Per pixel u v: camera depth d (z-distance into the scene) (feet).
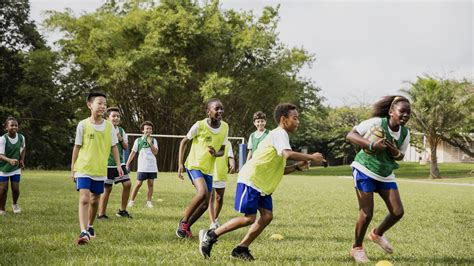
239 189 14.28
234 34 98.73
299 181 69.36
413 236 19.71
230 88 92.84
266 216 14.30
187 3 96.99
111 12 102.06
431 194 46.44
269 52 101.71
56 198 32.40
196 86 97.14
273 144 13.94
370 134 14.21
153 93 93.86
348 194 42.52
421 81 96.73
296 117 14.15
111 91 98.22
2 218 22.40
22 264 12.78
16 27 112.37
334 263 13.84
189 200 33.76
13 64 110.93
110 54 93.56
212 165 18.80
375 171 14.25
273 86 99.04
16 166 24.75
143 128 28.43
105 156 17.52
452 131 95.40
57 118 111.86
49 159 119.75
